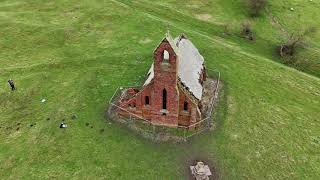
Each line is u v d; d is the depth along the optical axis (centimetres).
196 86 5547
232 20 10075
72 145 5272
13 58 7600
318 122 6003
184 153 5181
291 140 5547
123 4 10088
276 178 4903
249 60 7725
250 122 5825
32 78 6838
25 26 8756
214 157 5150
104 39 8312
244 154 5225
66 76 6888
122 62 7312
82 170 4894
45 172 4869
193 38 8494
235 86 6688
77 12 9512
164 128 5525
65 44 8119
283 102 6431
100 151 5184
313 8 10925
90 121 5703
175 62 4803
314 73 8081
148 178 4819
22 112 5972
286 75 7325
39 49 7931
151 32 8662
